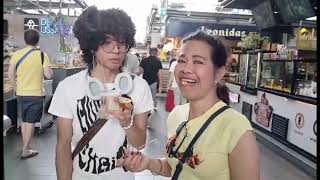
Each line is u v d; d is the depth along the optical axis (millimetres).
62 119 1641
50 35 8531
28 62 4703
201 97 1385
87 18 1572
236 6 7914
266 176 4547
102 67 1633
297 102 5297
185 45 1400
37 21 8094
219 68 1401
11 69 4777
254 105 7082
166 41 11609
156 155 5129
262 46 8852
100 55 1596
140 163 1535
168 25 11273
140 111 1674
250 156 1246
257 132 6680
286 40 8289
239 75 8344
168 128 1594
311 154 4801
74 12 9641
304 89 5309
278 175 4594
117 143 1625
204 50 1353
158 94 12453
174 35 11289
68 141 1661
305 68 5371
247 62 7668
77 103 1611
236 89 8180
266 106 6453
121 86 1622
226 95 1441
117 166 1646
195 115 1425
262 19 7367
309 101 4926
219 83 1436
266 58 6902
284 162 5133
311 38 6828
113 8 1590
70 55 9250
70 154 1670
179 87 1422
